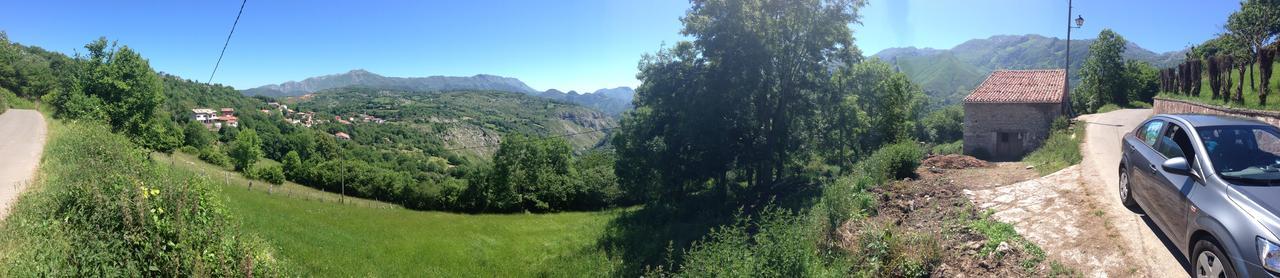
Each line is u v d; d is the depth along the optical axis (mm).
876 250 7188
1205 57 39375
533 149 44375
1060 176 9875
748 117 26781
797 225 8688
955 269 6395
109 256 6148
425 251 18953
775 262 7129
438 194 44312
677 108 27047
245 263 7539
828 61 26844
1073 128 20922
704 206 26578
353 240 18703
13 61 55719
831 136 31703
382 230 22594
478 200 43125
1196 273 4551
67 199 7430
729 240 8836
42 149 15984
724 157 26906
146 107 25766
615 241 20844
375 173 53000
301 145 77812
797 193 20875
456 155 107312
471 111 169375
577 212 41188
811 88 26844
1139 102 44938
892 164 13461
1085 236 6344
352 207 31641
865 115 33062
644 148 30703
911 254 6883
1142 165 6234
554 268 17328
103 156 12750
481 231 26219
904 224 8656
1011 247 6480
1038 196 8539
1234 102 20344
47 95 44844
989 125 26156
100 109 23078
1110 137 16625
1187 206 4789
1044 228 6918
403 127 127250
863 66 31844
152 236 6672
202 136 67375
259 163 65938
